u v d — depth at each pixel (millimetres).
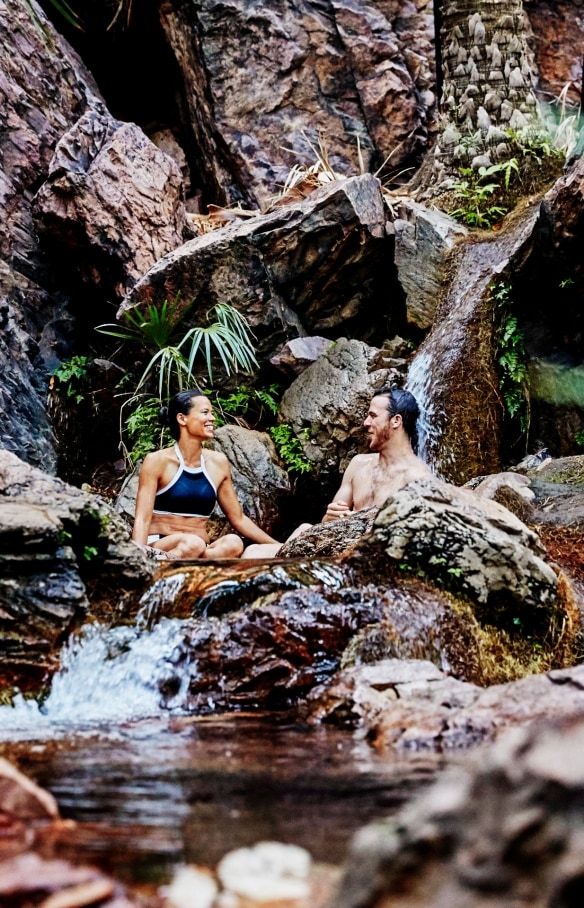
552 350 8945
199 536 7043
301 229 9273
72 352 9953
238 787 2797
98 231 9594
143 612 4941
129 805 2584
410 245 9656
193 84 12047
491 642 5059
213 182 12086
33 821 2383
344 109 12141
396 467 6715
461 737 3502
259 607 4734
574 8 13672
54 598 4711
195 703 4508
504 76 10469
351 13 12195
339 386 9000
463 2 10523
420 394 8789
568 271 8438
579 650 5309
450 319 9070
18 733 3852
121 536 5141
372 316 9922
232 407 9312
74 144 9906
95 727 4008
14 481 5059
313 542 5957
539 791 1397
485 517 5277
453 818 1449
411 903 1419
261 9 11922
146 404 9367
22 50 10430
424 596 5012
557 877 1329
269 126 11883
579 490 7316
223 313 9023
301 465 8859
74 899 1821
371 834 1522
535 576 5176
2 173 9945
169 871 2012
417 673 4246
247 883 1932
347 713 4043
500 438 8672
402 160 12164
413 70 12492
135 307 9148
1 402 8758
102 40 12578
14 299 9641
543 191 10086
